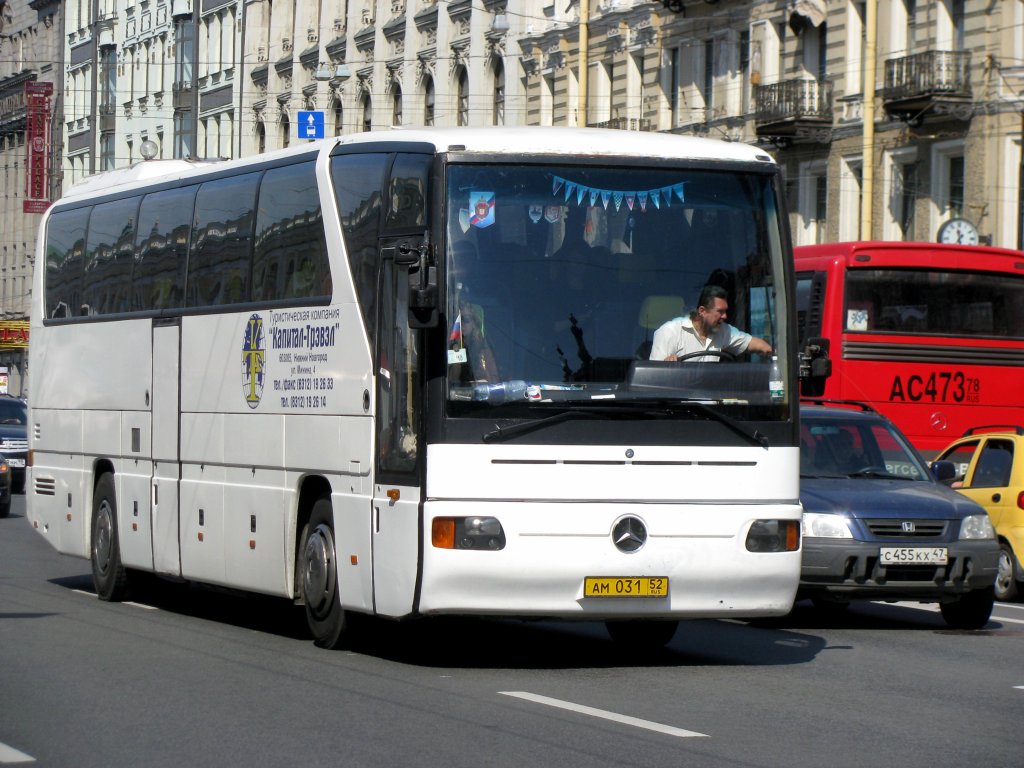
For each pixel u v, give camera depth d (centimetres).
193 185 2059
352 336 1630
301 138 6450
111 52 10575
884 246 3166
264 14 8694
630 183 1540
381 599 1554
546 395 1486
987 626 2066
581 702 1372
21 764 1127
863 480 2075
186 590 2403
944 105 4838
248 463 1852
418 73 7250
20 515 3997
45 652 1677
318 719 1286
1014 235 4753
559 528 1478
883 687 1499
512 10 6694
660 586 1499
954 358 3180
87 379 2333
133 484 2162
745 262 1557
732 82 5753
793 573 1541
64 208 2488
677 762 1130
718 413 1521
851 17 5278
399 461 1527
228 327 1914
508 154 1520
